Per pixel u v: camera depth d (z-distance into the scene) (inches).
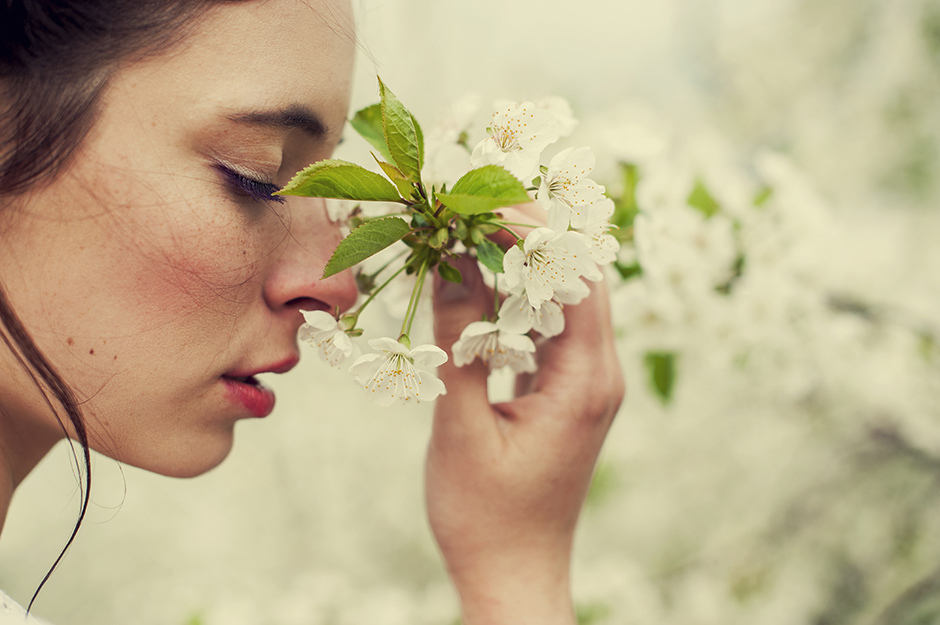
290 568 86.9
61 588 86.6
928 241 67.2
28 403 25.3
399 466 87.7
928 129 68.4
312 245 26.2
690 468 80.3
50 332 24.7
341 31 25.4
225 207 24.8
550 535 27.5
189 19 24.4
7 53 24.2
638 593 65.7
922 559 62.2
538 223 27.2
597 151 33.4
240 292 25.2
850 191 73.4
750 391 61.3
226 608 63.1
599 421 27.7
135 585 87.5
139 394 25.1
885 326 48.9
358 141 30.7
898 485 62.6
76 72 24.3
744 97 81.1
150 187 24.5
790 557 67.2
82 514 24.8
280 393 86.1
